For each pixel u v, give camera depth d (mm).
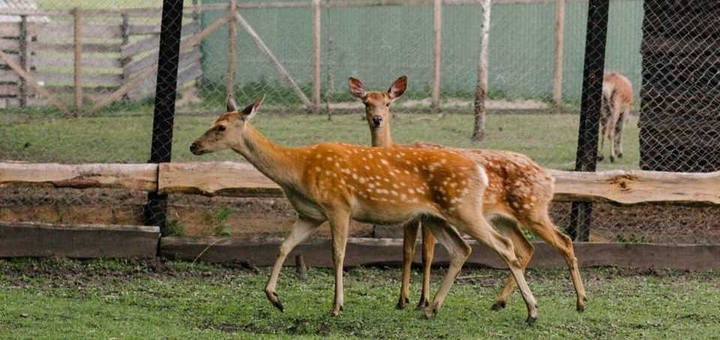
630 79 28938
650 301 14078
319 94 28266
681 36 19031
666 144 19250
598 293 14492
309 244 15500
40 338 11531
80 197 17266
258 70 28859
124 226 15258
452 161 12750
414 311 13422
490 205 13094
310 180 12758
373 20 29391
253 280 14805
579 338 12297
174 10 15633
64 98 28125
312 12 28938
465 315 13227
